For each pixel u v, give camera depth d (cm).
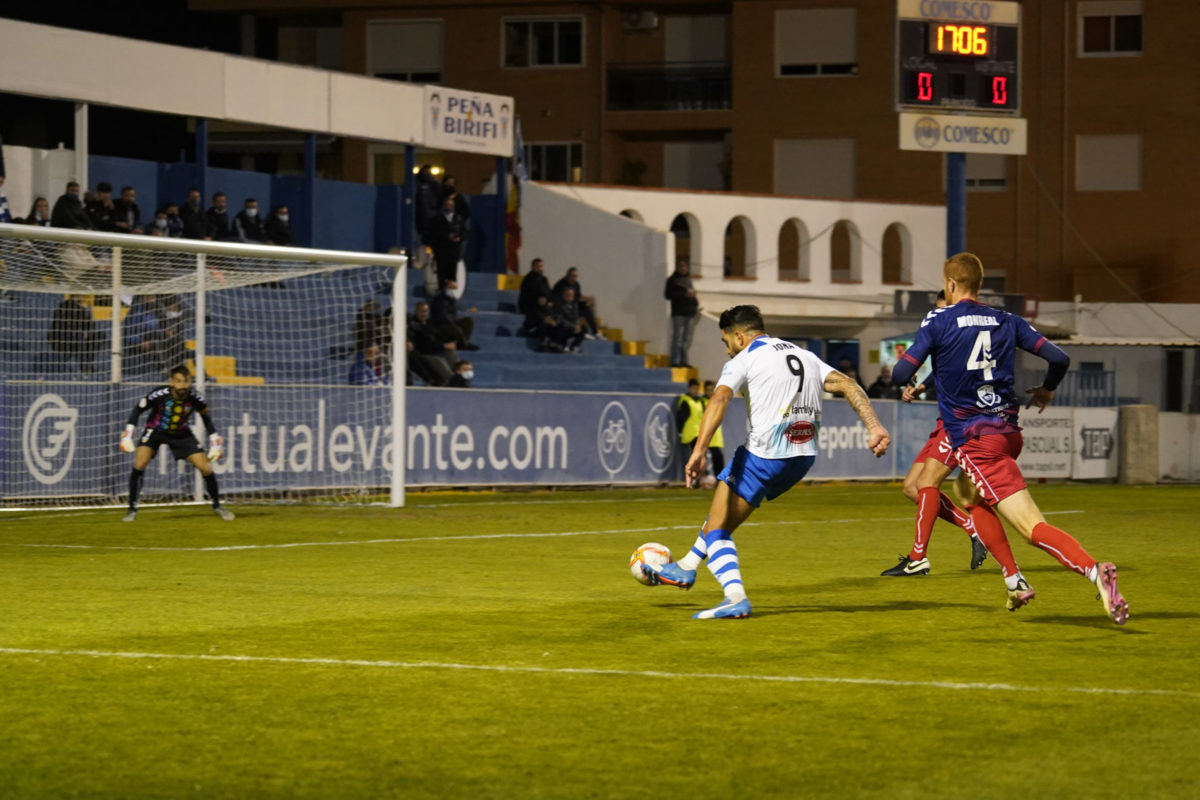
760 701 827
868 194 6372
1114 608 1014
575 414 3100
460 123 4088
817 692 853
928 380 1179
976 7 4281
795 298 5178
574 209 4447
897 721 779
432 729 759
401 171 6241
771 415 1112
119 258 2531
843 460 3534
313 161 3847
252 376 3075
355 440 2733
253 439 2577
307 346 3269
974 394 1096
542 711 802
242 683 879
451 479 2880
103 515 2208
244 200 3828
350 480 2727
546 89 6538
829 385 1123
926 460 1483
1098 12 6359
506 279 4216
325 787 649
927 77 4244
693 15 6575
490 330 3853
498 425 2961
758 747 722
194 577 1427
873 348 5347
